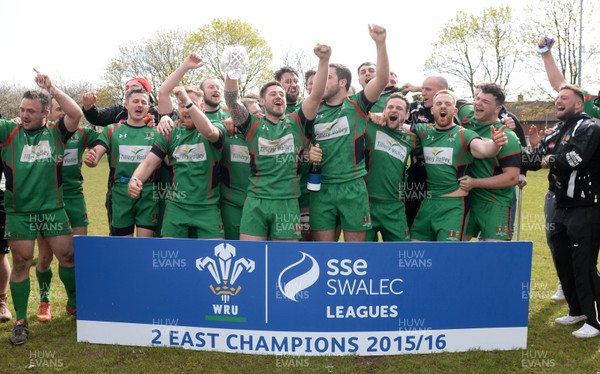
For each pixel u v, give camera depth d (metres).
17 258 4.79
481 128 5.33
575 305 5.17
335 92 4.92
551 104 31.36
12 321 5.30
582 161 4.58
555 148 4.98
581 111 4.91
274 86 4.68
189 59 5.47
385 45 4.48
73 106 4.72
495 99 5.14
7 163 4.72
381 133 5.12
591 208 4.72
